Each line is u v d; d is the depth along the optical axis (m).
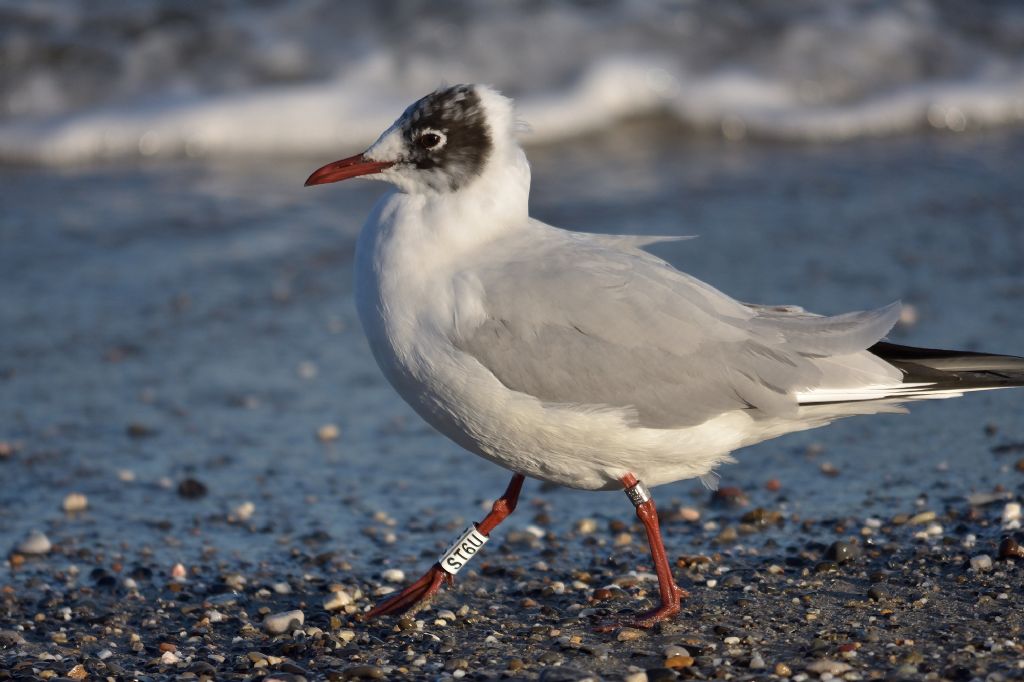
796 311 9.24
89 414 14.20
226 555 11.01
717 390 8.75
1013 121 24.94
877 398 8.98
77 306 16.84
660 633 8.76
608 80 24.73
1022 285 16.88
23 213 19.70
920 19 26.59
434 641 8.90
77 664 8.60
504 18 25.52
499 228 9.06
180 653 8.89
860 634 8.45
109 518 11.82
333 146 23.47
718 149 23.67
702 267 17.52
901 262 17.75
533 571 10.40
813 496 11.68
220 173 22.05
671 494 12.08
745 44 25.69
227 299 17.23
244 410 14.38
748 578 9.84
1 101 24.08
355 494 12.39
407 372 8.88
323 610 9.73
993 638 8.30
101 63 24.61
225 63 24.81
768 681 7.84
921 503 11.24
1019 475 11.77
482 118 9.06
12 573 10.59
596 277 8.76
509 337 8.66
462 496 12.35
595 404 8.68
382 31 25.38
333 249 18.83
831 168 22.33
